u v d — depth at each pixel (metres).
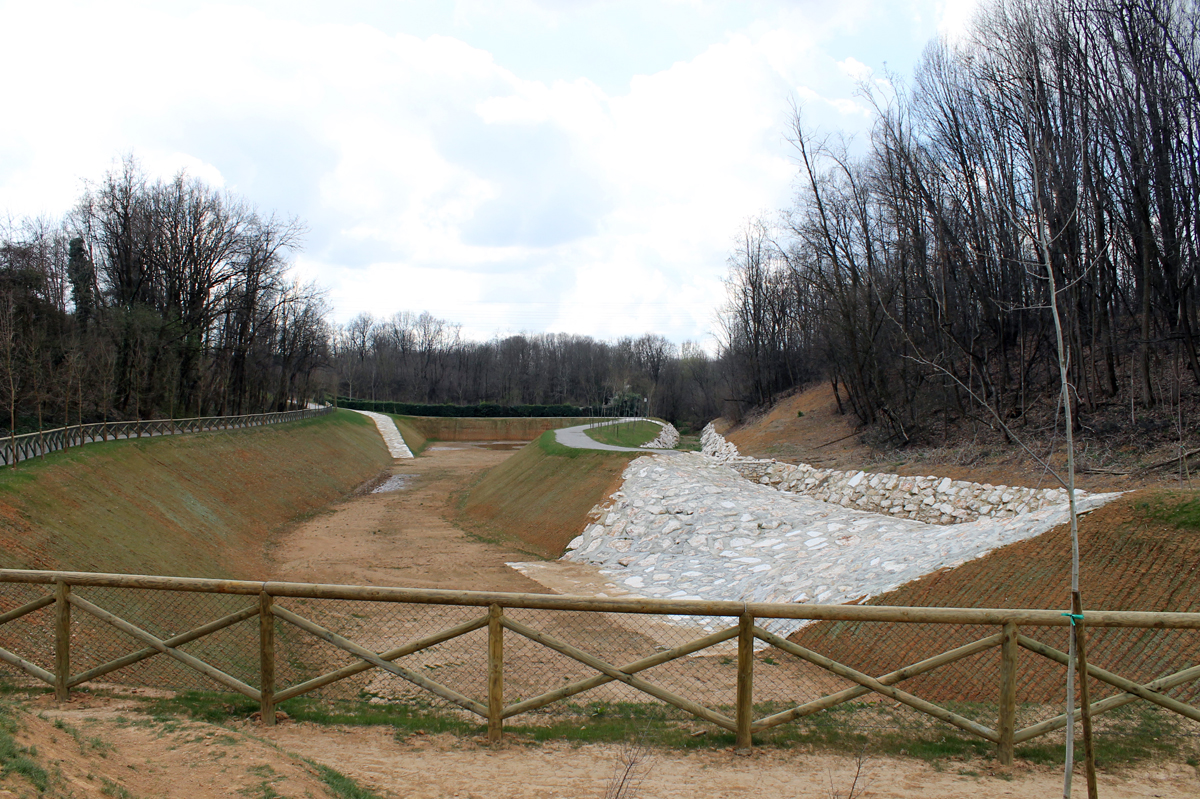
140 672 10.49
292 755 6.32
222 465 34.56
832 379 46.50
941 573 14.92
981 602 13.61
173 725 6.71
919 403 35.31
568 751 6.89
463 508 37.66
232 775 5.59
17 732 5.21
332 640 7.26
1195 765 6.76
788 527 23.89
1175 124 23.08
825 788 6.22
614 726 7.46
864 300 37.41
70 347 38.28
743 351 70.69
